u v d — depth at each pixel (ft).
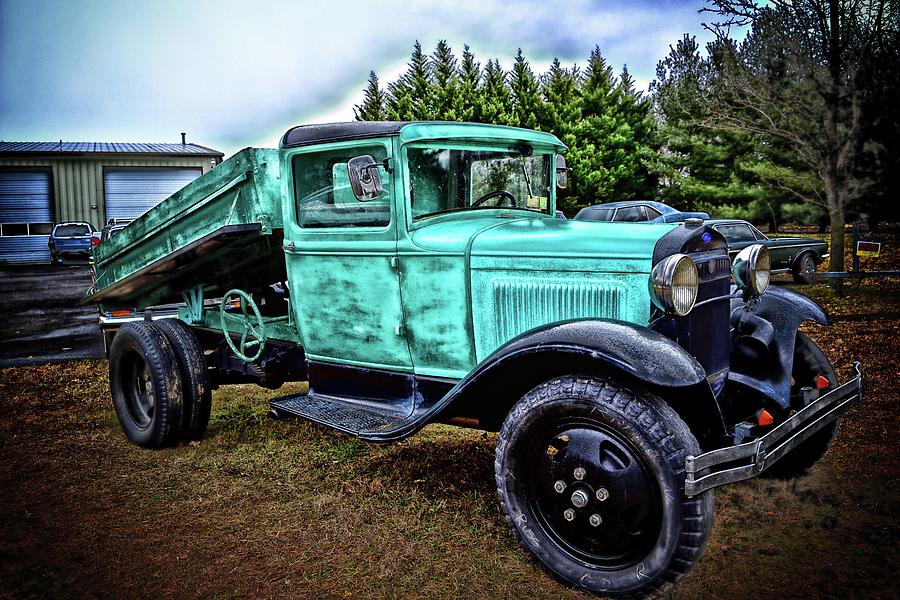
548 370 9.50
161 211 14.20
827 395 9.37
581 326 8.35
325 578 8.80
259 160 12.19
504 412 10.40
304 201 11.97
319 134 11.43
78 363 23.82
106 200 79.87
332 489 11.70
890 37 32.63
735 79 38.24
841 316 26.78
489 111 84.33
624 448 7.90
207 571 9.05
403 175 10.69
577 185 80.53
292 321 13.26
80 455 13.85
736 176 57.88
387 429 10.28
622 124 84.12
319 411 11.59
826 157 35.68
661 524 7.59
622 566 8.01
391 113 100.53
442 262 10.53
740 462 8.05
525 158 12.92
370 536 9.92
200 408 13.98
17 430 15.69
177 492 11.76
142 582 8.84
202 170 82.64
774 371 10.63
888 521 9.85
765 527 9.85
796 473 11.52
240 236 12.53
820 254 38.37
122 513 10.95
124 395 14.71
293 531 10.14
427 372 11.16
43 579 8.96
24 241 78.02
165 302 17.76
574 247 9.53
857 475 11.48
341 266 11.67
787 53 35.19
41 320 35.76
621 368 7.70
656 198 76.59
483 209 11.99
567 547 8.44
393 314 11.23
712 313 9.61
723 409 10.50
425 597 8.34
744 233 36.86
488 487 11.66
